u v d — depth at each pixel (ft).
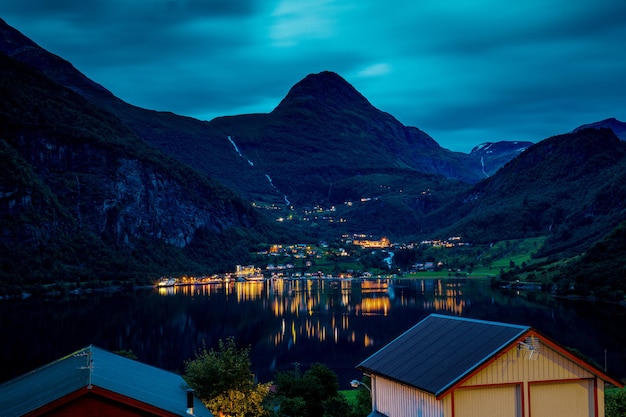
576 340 504.43
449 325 136.77
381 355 140.87
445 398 115.14
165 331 647.56
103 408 105.70
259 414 174.40
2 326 643.86
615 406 169.89
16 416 101.04
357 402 238.68
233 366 172.76
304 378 237.25
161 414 108.47
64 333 614.34
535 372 119.55
